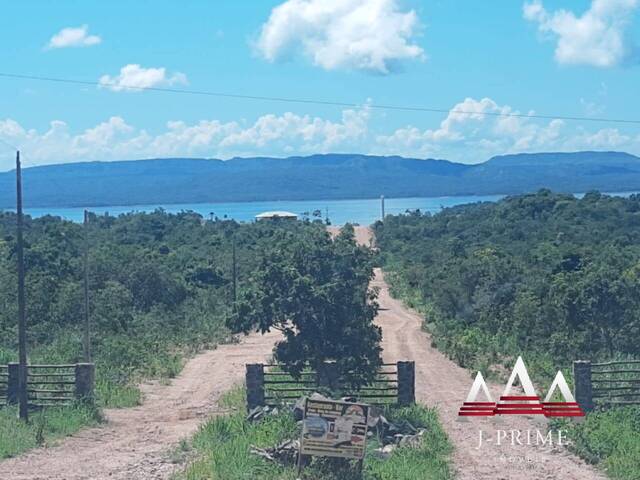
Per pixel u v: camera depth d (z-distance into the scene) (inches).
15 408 847.1
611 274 1175.0
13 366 871.1
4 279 1509.6
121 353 1203.2
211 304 1918.1
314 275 821.2
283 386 926.4
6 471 617.6
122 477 596.1
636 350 1136.8
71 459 661.9
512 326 1381.6
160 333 1521.9
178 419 859.4
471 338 1339.8
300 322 813.2
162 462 644.1
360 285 823.1
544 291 1333.7
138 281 1827.0
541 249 2021.4
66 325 1414.9
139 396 980.6
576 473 599.5
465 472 604.4
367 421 584.1
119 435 770.8
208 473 580.7
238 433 709.9
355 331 819.4
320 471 569.9
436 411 824.3
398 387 837.2
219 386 1090.1
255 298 819.4
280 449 615.2
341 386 844.6
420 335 1605.6
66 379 949.2
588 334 1151.6
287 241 832.9
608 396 816.3
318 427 580.7
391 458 627.8
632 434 693.9
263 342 1582.2
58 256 1850.4
